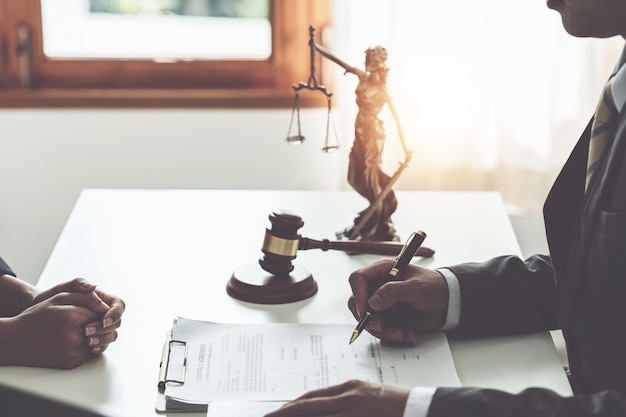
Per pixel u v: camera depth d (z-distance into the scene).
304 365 1.25
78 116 2.65
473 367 1.29
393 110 1.63
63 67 2.71
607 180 1.21
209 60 2.73
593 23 1.23
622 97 1.23
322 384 1.21
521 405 1.05
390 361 1.27
